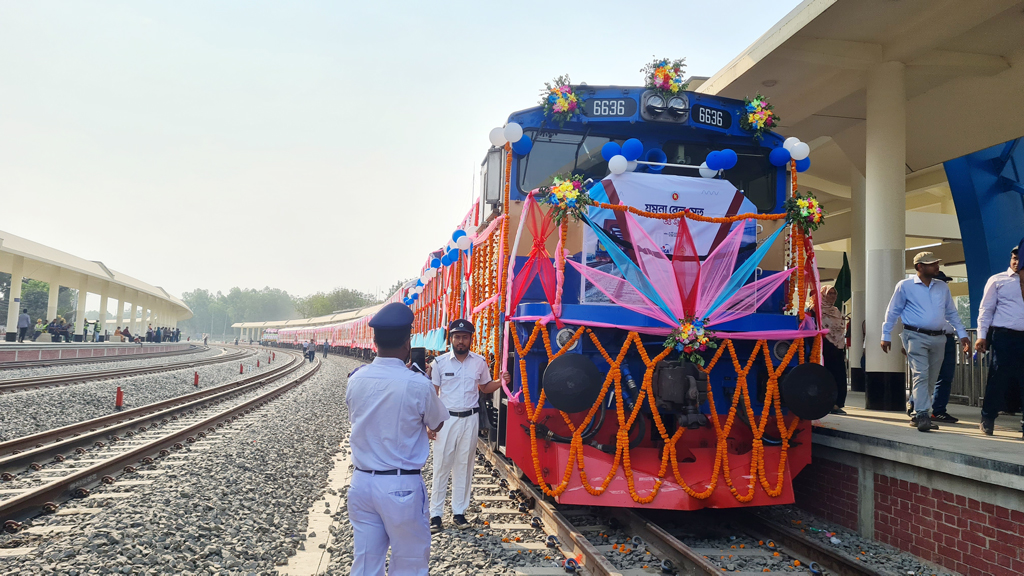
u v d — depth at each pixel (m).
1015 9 8.27
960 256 18.88
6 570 4.47
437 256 12.23
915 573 4.73
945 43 9.10
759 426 5.73
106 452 8.98
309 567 4.75
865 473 5.64
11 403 13.02
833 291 7.99
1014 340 5.64
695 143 6.65
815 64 9.27
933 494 4.89
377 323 3.38
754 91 10.65
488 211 7.53
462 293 9.62
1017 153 10.52
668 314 5.50
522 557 4.91
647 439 5.95
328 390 20.48
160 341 59.31
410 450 3.24
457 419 5.77
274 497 6.76
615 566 4.79
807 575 4.74
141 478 7.45
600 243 5.82
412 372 3.36
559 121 6.38
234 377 26.75
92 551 4.80
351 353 54.53
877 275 8.85
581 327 5.50
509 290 6.14
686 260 5.61
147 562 4.60
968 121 10.70
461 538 5.34
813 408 5.64
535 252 6.15
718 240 5.87
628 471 5.44
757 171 6.75
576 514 6.12
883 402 8.49
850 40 9.11
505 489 6.97
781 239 6.57
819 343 5.95
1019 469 4.11
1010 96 9.90
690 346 5.50
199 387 20.95
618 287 5.66
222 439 10.48
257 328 121.56
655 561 4.90
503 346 6.23
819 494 6.29
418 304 16.53
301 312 151.50
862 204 13.94
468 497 5.91
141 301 61.88
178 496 6.43
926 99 10.82
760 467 5.61
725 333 5.61
